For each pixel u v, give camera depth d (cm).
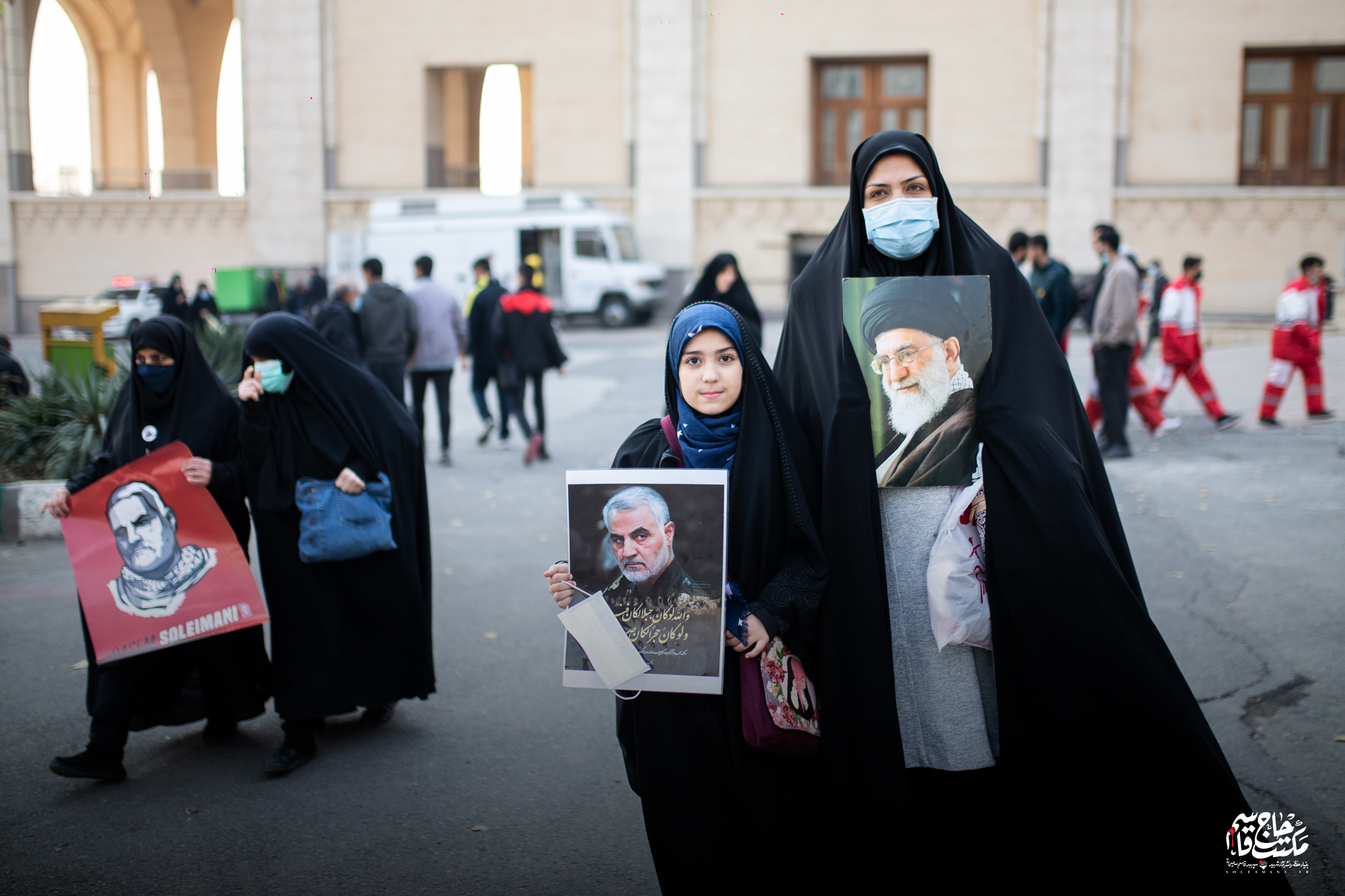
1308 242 2577
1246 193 2589
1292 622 493
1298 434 962
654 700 233
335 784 376
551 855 324
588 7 2814
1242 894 221
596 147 2850
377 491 391
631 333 2509
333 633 390
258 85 2933
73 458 798
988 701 247
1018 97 2659
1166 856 224
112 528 373
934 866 260
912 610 246
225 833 340
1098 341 886
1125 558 252
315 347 392
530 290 983
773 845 230
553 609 572
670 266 2833
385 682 402
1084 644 226
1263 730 386
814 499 242
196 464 377
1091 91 2625
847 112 2789
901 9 2689
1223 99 2595
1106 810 227
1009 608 233
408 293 985
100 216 3069
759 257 2805
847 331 246
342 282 1011
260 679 402
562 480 920
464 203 2638
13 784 377
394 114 2908
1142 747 224
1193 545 624
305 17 2894
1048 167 2653
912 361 242
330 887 307
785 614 226
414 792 368
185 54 3747
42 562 670
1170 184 2634
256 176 2958
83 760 370
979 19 2658
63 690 462
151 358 388
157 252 3066
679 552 228
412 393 1002
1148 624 229
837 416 240
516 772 383
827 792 233
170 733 432
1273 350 1018
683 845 232
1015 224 2678
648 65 2797
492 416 1151
